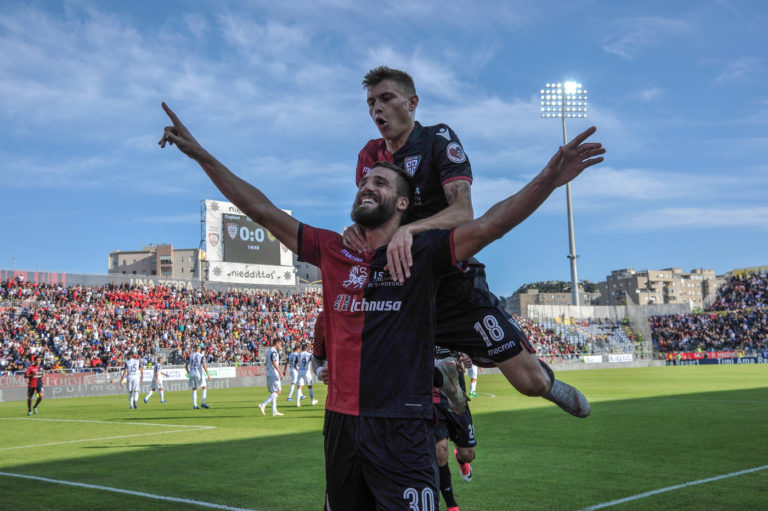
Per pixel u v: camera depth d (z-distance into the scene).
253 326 43.69
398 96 3.69
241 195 3.07
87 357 33.41
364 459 2.66
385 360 2.68
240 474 8.10
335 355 2.83
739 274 74.06
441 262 2.68
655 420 13.59
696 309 71.06
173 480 7.75
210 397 25.83
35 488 7.36
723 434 11.27
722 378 31.47
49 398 28.95
